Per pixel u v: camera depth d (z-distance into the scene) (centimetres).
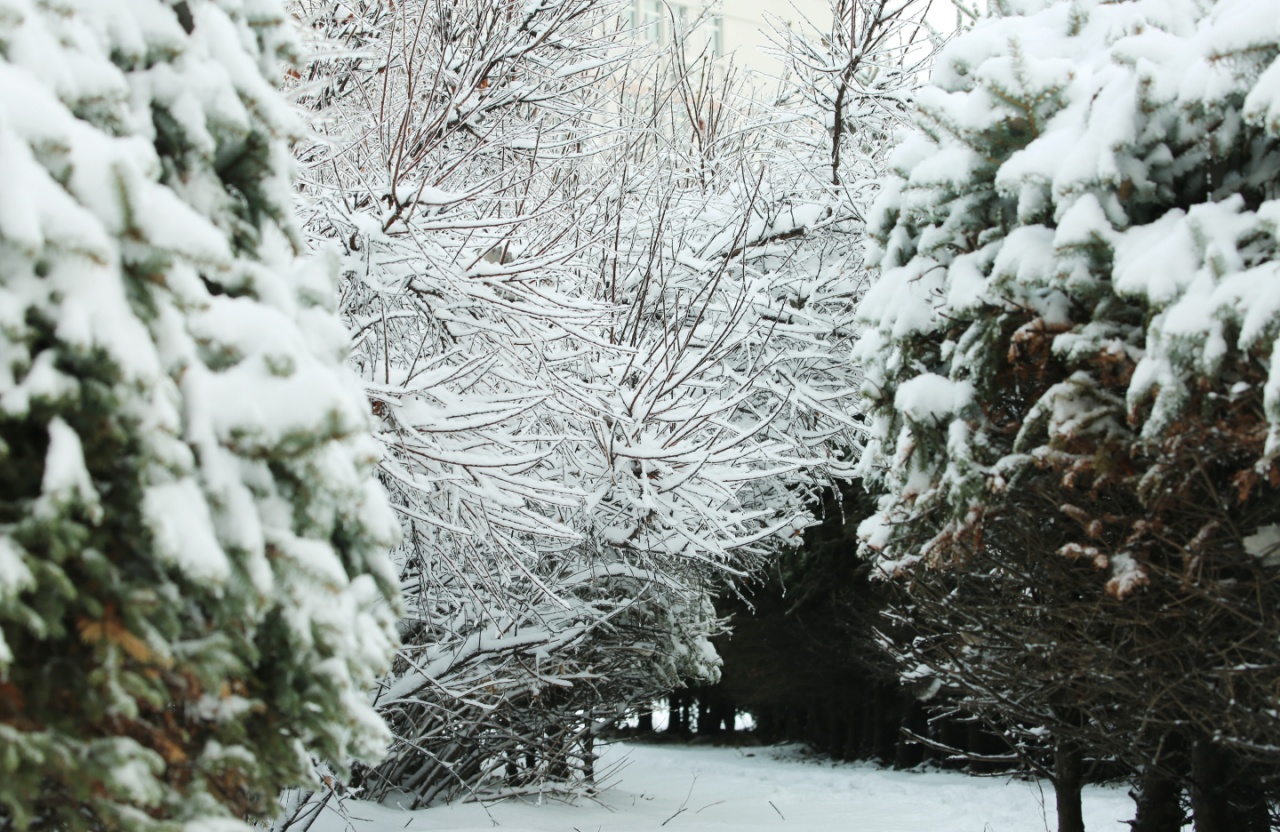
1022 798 1073
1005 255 391
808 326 973
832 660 1791
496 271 619
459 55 752
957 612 471
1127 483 368
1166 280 337
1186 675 370
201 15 258
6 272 200
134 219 211
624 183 821
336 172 613
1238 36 338
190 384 224
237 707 237
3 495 207
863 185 1017
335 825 741
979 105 409
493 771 980
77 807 222
